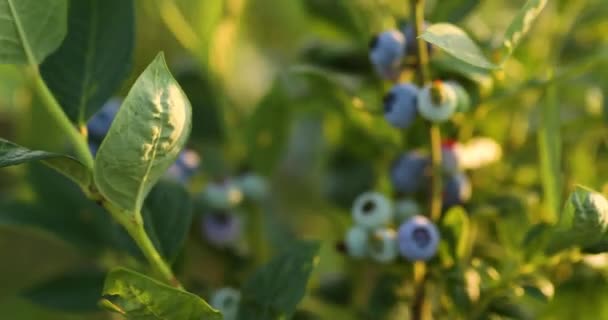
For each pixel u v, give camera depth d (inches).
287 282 34.3
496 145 37.5
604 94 38.2
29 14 33.0
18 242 44.9
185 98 31.8
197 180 40.1
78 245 38.6
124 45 34.4
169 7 38.5
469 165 36.7
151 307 32.4
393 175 36.4
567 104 40.0
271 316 34.3
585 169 38.2
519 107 38.0
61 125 33.8
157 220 35.1
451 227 35.2
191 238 39.1
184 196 35.3
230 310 34.8
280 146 39.9
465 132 37.1
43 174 38.8
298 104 39.1
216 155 40.4
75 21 34.3
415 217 35.1
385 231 35.6
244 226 39.5
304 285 34.1
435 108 34.4
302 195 44.3
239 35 43.8
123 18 34.4
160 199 35.2
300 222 44.2
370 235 35.8
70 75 34.1
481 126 38.0
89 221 38.7
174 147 32.1
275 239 41.1
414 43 35.2
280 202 44.2
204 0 38.3
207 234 38.8
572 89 39.2
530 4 32.5
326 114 38.5
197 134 39.6
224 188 38.5
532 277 34.9
